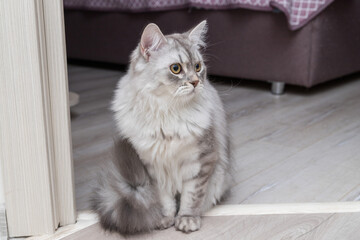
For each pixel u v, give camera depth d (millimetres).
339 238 1243
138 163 1319
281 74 2965
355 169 1781
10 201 1269
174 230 1328
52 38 1216
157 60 1253
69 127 1308
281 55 2932
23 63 1168
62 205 1347
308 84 2893
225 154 1481
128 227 1282
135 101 1276
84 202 1516
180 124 1245
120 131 1337
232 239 1258
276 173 1759
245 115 2570
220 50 3205
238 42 3102
